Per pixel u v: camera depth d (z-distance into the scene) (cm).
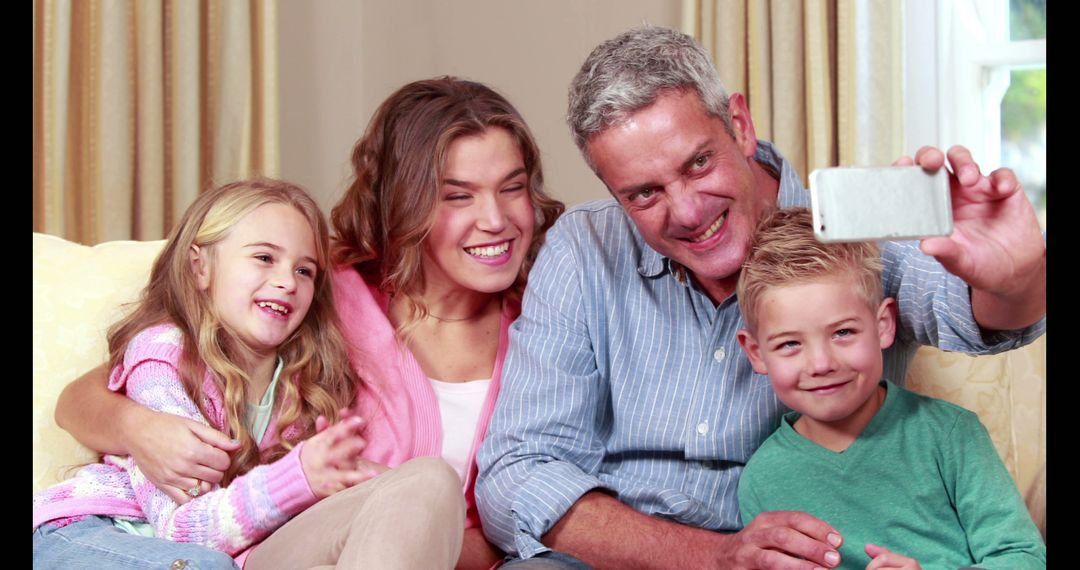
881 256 138
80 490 140
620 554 132
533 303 157
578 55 296
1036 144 258
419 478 125
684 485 147
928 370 155
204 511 133
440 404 165
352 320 166
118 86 256
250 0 279
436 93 169
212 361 148
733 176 136
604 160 137
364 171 174
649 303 151
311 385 157
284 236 153
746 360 145
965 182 105
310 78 320
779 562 117
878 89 246
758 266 132
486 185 162
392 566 115
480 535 155
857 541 130
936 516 129
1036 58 247
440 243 163
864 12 246
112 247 171
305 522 131
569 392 149
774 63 253
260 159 280
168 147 269
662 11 282
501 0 308
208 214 153
